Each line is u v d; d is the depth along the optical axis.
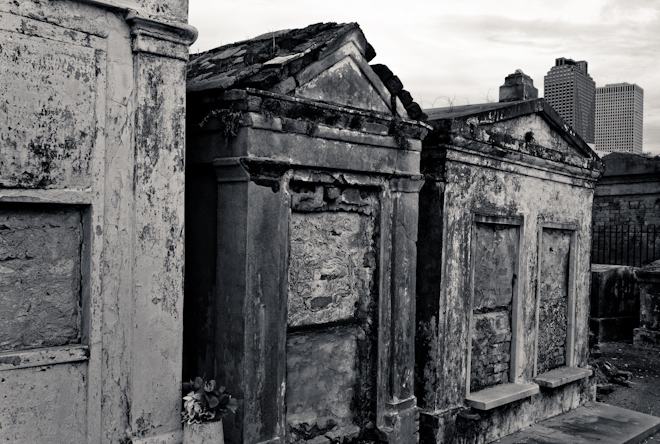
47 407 3.17
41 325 3.21
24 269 3.15
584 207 7.52
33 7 3.04
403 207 4.95
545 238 6.95
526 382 6.40
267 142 3.96
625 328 11.48
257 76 3.92
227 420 3.98
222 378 4.02
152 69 3.48
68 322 3.31
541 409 6.62
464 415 5.48
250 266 3.90
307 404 4.41
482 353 5.99
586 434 6.21
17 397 3.06
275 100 3.93
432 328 5.38
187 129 4.21
